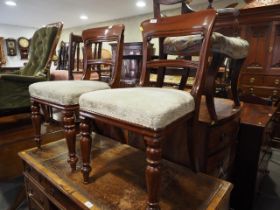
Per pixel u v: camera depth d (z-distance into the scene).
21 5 3.77
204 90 0.96
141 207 0.78
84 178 0.91
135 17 4.57
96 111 0.78
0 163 1.50
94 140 1.40
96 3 3.61
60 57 3.01
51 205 1.05
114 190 0.88
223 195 0.85
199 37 1.01
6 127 1.86
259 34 2.38
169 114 0.64
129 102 0.68
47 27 2.14
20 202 1.32
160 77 1.20
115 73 1.18
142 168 1.05
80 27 5.92
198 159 1.02
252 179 1.24
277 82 2.35
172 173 1.01
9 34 6.00
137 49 2.95
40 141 1.27
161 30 0.97
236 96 1.32
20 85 1.90
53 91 0.98
